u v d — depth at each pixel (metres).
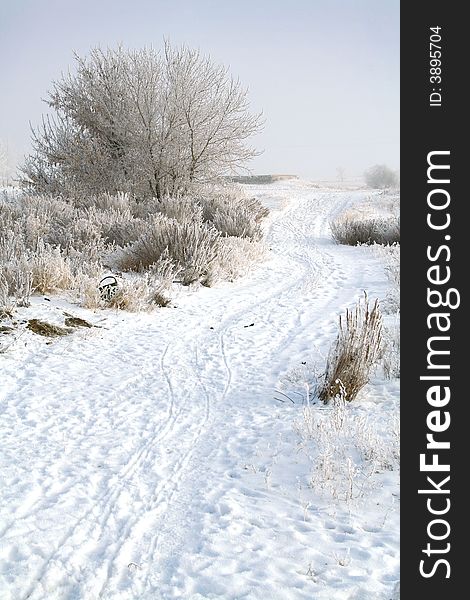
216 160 21.86
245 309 10.44
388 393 6.15
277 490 4.26
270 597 3.10
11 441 5.03
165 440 5.17
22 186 22.81
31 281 8.85
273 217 30.20
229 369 7.18
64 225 14.13
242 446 5.02
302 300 11.22
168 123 21.00
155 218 13.82
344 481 4.31
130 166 21.84
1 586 3.12
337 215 31.70
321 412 5.62
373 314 6.29
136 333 8.55
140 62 20.92
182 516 3.94
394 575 3.28
